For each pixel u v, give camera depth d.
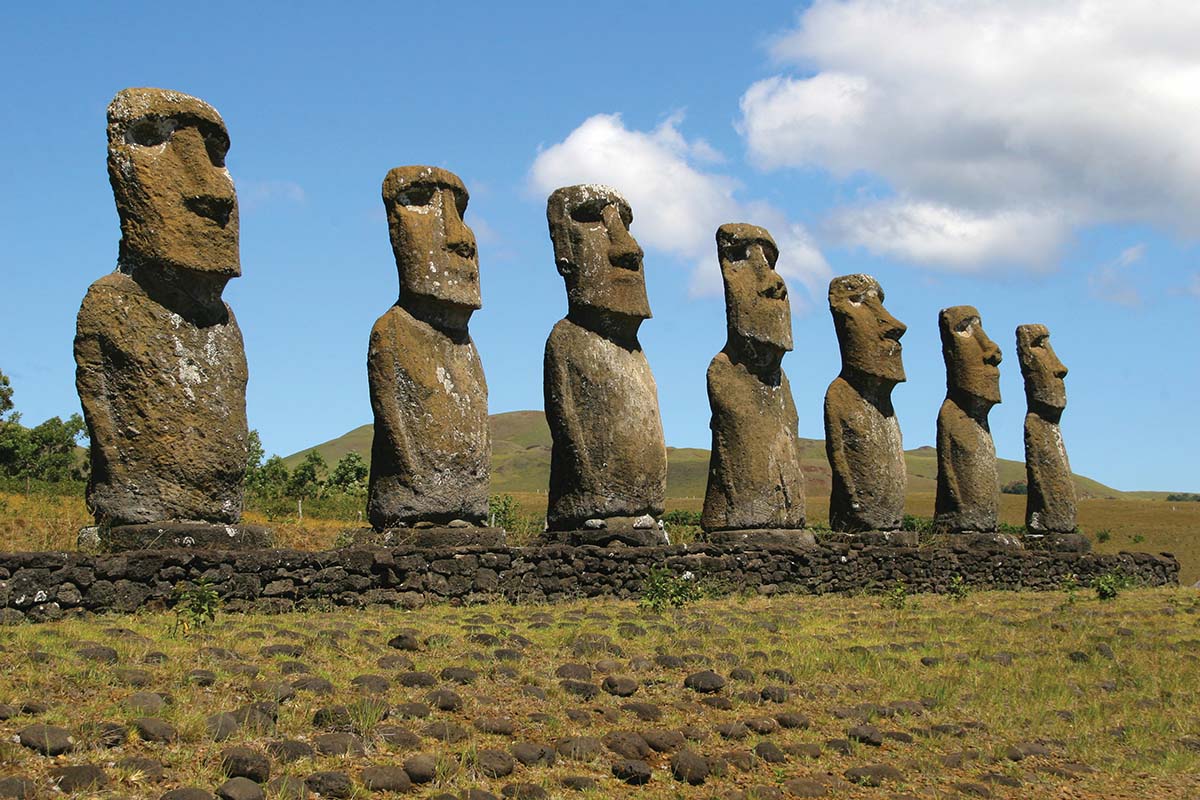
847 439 22.73
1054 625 16.91
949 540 24.97
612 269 18.05
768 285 20.45
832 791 9.20
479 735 9.05
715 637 13.19
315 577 13.50
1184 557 36.12
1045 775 10.31
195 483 13.48
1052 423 28.23
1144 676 14.07
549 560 15.89
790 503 20.33
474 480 15.96
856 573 20.72
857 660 12.88
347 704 9.04
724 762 9.23
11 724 7.84
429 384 15.66
